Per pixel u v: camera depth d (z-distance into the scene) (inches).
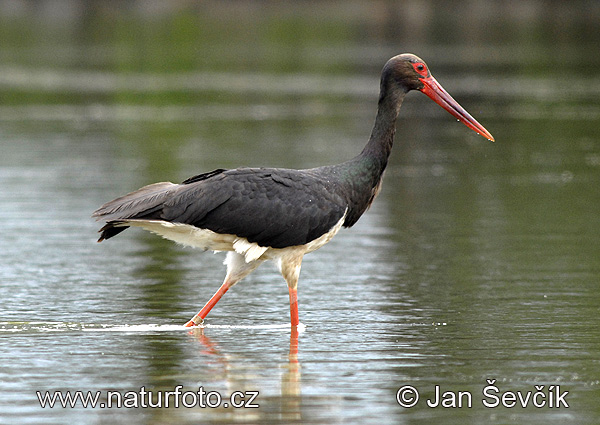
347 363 417.1
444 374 402.0
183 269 609.0
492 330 467.8
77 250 657.6
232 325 482.6
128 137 1188.5
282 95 1652.3
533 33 2758.4
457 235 695.1
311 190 472.1
